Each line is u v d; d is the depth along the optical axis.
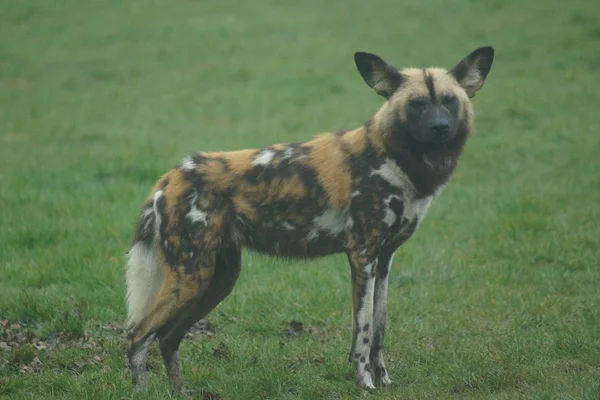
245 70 35.75
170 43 40.31
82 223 18.62
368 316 10.96
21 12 45.62
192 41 40.47
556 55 34.72
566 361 11.35
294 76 34.69
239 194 11.22
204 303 11.70
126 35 41.75
